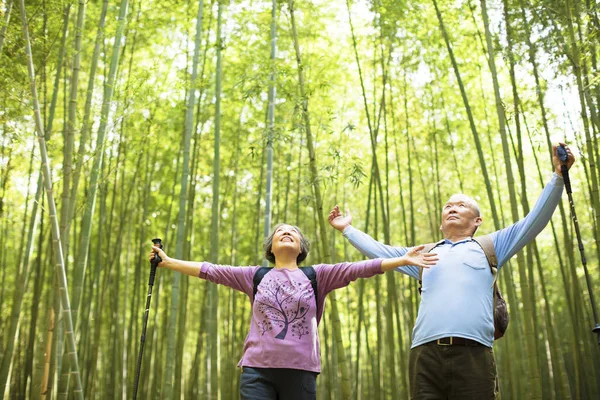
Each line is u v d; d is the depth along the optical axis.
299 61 5.76
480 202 9.64
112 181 7.72
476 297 2.69
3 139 6.52
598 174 5.78
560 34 5.61
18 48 5.66
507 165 5.54
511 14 5.95
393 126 8.06
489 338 2.67
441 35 7.75
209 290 7.75
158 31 7.99
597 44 5.20
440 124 8.73
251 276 2.94
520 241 2.83
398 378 10.99
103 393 10.53
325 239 5.11
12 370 9.37
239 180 9.66
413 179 9.91
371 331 12.22
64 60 6.73
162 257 3.03
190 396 9.18
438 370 2.65
